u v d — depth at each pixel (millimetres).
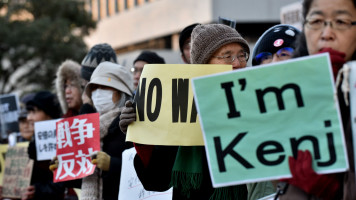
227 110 3141
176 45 38562
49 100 8023
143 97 4184
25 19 32438
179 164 4219
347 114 3092
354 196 2963
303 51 3332
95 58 6520
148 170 4414
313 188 2971
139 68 7652
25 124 9031
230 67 4020
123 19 46062
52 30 31578
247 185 4301
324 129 2979
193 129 3990
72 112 7020
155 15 40938
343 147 2941
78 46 32562
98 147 5645
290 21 9938
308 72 3012
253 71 3111
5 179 8297
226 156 3131
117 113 5758
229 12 34031
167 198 4824
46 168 7305
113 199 5531
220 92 3154
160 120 4070
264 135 3084
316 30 3092
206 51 4441
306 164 2971
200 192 4211
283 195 3209
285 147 3043
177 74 4086
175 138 4004
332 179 3033
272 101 3076
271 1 34188
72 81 6953
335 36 3049
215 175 3135
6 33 31188
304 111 3020
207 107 3168
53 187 7203
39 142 7203
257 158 3086
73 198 6867
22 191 7906
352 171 2998
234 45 4469
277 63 3070
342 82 2984
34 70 32750
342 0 3020
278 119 3062
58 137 5957
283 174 3037
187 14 36688
